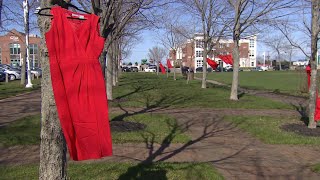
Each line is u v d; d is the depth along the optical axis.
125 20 11.52
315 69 10.41
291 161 7.23
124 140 8.67
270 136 9.45
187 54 77.00
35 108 14.62
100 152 3.60
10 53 78.19
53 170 3.79
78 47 3.53
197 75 60.38
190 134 9.73
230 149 8.15
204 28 27.22
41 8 3.67
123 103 16.06
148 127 10.30
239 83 37.03
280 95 22.33
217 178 5.82
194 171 6.12
